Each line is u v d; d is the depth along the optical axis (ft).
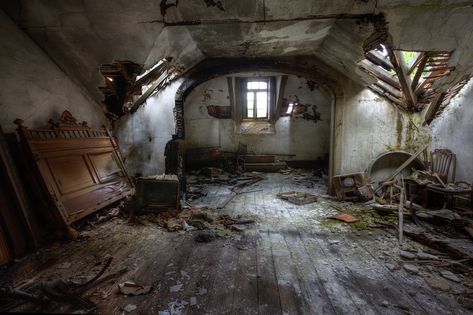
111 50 13.10
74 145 13.69
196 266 9.50
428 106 16.28
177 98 18.63
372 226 13.09
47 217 11.45
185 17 11.38
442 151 15.80
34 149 11.29
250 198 19.06
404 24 10.66
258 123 31.68
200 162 30.04
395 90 16.20
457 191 13.08
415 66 13.46
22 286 8.04
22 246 10.16
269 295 7.84
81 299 6.38
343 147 18.06
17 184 10.48
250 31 13.06
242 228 12.94
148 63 14.17
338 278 8.73
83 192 13.07
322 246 11.10
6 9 11.23
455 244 10.44
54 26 11.90
